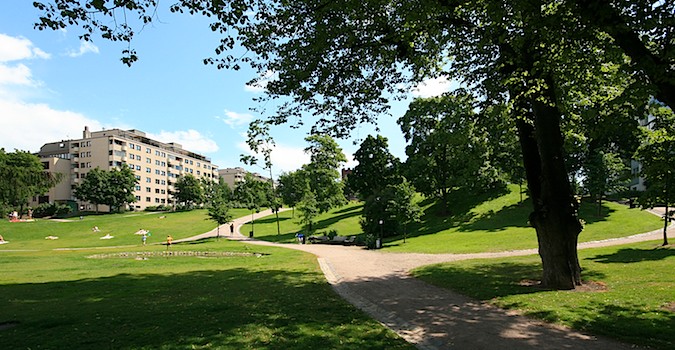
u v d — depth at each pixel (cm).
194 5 902
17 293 1341
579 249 2314
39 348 711
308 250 3297
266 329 813
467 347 710
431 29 1094
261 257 2764
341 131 1563
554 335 769
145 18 877
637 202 2164
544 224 1312
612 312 896
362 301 1162
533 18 779
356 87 1424
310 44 1212
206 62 1158
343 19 1188
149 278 1725
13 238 5659
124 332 804
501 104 1390
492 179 4381
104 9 802
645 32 732
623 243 2469
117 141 10550
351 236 4319
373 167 5503
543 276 1321
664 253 1858
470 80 1498
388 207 3684
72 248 4247
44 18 797
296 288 1408
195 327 834
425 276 1645
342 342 721
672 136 1529
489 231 3528
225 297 1227
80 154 10669
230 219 5247
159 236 5731
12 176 6969
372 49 1251
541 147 1305
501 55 1218
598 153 3819
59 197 10481
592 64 904
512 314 956
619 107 908
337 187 5706
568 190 1305
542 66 909
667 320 808
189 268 2148
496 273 1636
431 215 4822
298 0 1142
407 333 809
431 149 4672
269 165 5191
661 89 711
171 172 12669
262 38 1182
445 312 998
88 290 1397
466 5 992
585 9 693
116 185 9206
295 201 5666
